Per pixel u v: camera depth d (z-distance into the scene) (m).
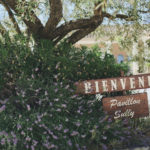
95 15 6.80
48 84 6.04
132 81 6.38
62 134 5.23
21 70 6.07
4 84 5.96
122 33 8.38
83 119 5.64
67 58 6.36
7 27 7.63
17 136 4.98
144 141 5.27
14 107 5.53
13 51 6.20
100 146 5.20
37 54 6.30
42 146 4.93
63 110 5.62
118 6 6.40
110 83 6.24
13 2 6.52
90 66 6.45
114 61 6.89
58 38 7.27
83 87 6.11
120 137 5.29
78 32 7.25
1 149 4.93
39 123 5.23
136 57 8.77
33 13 6.77
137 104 6.30
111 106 6.15
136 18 7.29
